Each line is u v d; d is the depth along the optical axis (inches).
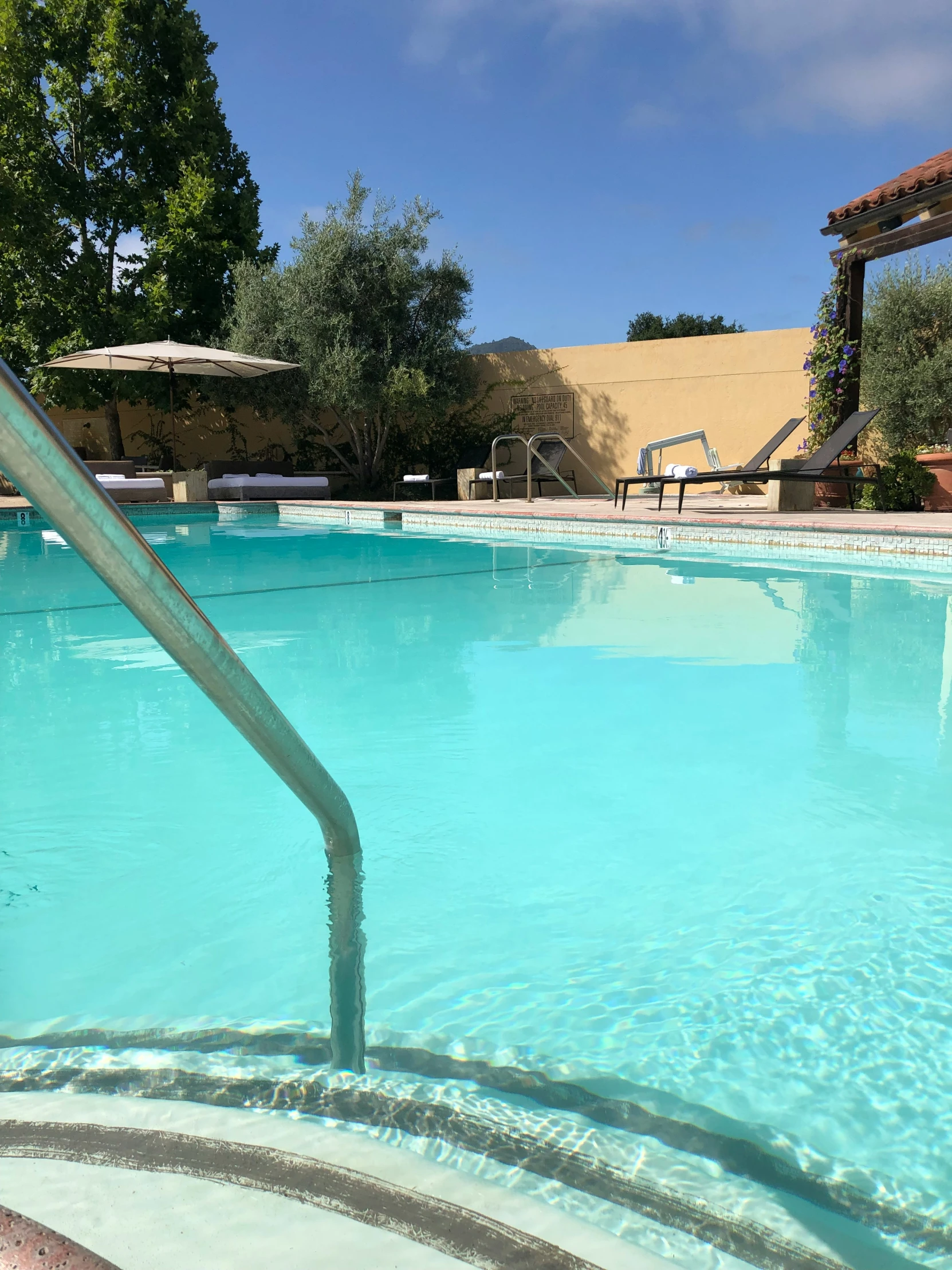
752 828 77.7
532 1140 36.9
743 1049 45.1
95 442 676.1
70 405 612.1
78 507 24.4
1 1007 49.6
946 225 297.3
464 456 601.0
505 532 359.3
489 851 73.5
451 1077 41.8
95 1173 28.5
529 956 55.8
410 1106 39.3
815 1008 49.4
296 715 116.2
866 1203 33.8
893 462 325.4
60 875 69.6
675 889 65.9
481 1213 27.3
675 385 559.5
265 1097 40.0
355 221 547.8
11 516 406.0
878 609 183.5
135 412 674.8
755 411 542.6
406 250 551.2
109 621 185.5
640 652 149.7
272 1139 31.0
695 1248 31.1
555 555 294.8
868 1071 43.3
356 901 64.2
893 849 72.9
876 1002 49.9
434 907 63.2
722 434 551.8
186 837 77.2
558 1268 25.3
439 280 561.6
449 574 252.8
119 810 83.5
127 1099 34.0
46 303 592.1
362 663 145.6
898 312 460.4
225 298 624.1
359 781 91.0
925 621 170.4
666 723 110.1
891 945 56.8
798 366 530.3
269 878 68.6
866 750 98.8
